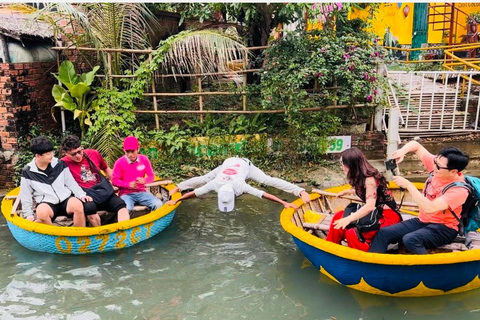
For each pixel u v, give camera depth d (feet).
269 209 20.39
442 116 25.29
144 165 18.52
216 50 23.59
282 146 24.80
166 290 14.15
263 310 13.03
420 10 42.19
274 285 14.33
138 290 14.15
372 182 13.50
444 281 12.88
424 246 13.35
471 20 40.04
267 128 25.22
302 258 16.07
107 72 24.99
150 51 24.27
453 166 12.73
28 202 16.55
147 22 29.12
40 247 16.43
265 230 18.31
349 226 14.06
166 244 17.17
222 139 24.84
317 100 24.86
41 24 25.99
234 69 26.89
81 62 26.81
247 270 15.26
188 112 25.25
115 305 13.38
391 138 23.77
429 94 28.99
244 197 21.88
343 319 12.54
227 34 24.63
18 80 24.00
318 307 13.10
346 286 14.08
